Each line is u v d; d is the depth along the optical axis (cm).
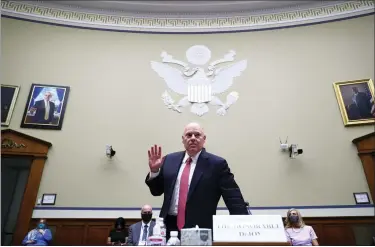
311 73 786
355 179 667
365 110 713
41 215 655
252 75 804
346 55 787
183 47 849
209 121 758
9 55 786
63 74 795
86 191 688
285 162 704
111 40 849
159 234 189
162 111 771
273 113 755
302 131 729
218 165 233
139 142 739
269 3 866
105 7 877
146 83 802
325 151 703
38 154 702
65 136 731
